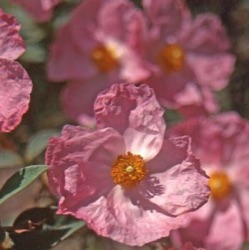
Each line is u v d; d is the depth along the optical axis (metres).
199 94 0.66
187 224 0.60
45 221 0.57
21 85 0.54
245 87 0.76
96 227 0.55
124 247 0.73
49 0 0.62
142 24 0.64
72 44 0.65
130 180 0.56
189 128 0.59
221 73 0.67
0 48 0.55
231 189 0.62
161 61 0.65
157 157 0.56
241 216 0.62
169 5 0.65
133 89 0.56
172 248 0.59
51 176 0.55
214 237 0.61
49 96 0.72
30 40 0.69
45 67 0.70
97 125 0.56
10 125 0.54
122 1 0.64
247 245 0.71
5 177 0.85
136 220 0.56
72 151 0.55
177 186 0.56
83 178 0.55
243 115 0.76
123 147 0.56
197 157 0.58
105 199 0.56
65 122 0.73
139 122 0.56
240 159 0.61
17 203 0.83
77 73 0.65
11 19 0.55
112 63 0.65
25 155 0.65
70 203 0.55
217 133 0.60
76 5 0.69
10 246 0.56
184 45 0.66
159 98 0.65
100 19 0.65
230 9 0.75
